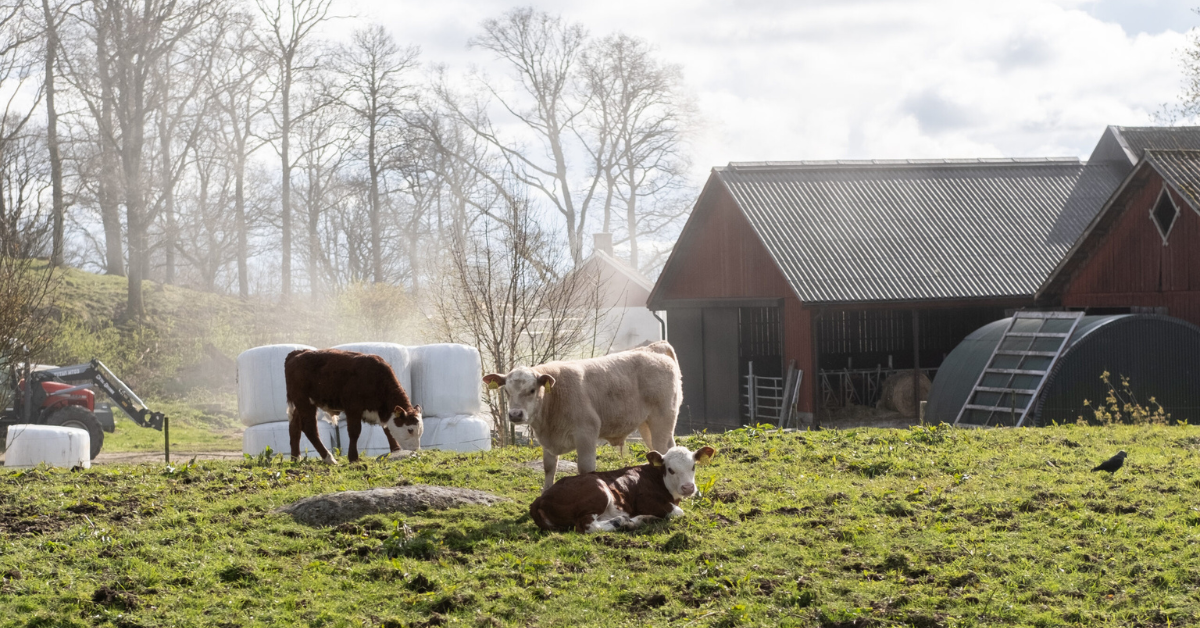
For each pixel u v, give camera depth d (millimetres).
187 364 33938
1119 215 24281
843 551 8250
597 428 9406
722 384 30594
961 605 7035
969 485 10445
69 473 11766
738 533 8742
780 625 6801
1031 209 31172
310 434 13219
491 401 19844
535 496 10148
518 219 21766
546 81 55875
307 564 8008
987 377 22438
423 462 12359
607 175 57750
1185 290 22516
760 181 30484
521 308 21578
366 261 58531
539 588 7422
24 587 7438
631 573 7766
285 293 46625
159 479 11203
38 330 18875
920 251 28406
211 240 49562
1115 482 10469
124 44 35438
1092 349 20828
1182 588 7250
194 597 7355
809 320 26625
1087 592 7234
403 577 7738
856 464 11609
